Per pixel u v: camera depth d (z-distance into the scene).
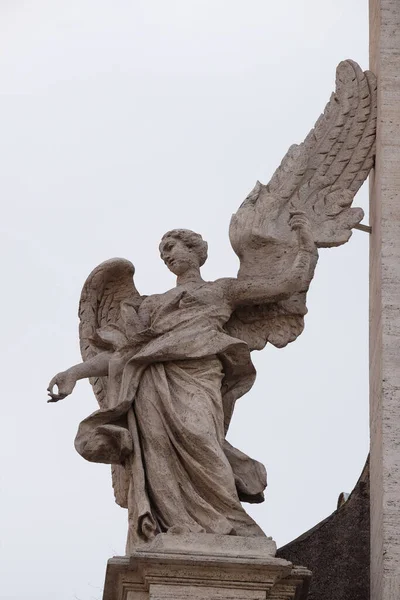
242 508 20.48
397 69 23.80
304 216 22.34
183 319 21.64
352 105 23.78
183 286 22.05
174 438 20.84
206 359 21.48
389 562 20.64
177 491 20.61
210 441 20.75
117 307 22.44
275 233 22.61
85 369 21.59
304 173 23.30
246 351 21.59
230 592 19.69
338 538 23.16
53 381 21.44
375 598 21.05
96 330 22.17
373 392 22.53
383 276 22.45
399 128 23.38
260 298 22.02
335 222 23.03
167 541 20.03
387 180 23.06
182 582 19.67
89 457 20.98
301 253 22.14
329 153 23.47
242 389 21.77
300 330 22.31
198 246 22.39
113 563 19.78
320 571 23.00
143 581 19.78
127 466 20.95
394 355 21.91
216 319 21.80
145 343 21.59
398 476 21.17
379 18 24.23
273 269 22.36
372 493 21.97
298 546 23.19
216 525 20.30
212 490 20.56
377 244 22.94
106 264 22.42
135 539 20.45
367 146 23.55
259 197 23.06
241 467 21.17
